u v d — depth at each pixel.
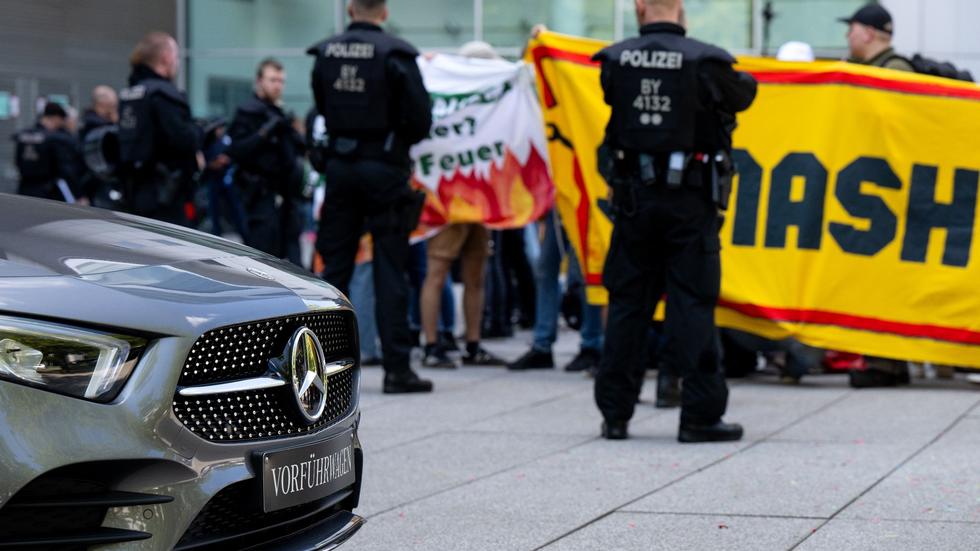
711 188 5.70
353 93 7.06
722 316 7.66
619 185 5.79
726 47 18.06
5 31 18.98
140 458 2.61
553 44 7.54
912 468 5.23
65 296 2.63
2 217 3.15
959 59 17.36
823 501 4.69
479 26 18.84
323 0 19.80
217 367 2.82
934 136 7.55
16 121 19.27
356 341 3.48
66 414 2.53
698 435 5.84
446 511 4.61
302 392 3.03
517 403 7.09
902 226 7.56
